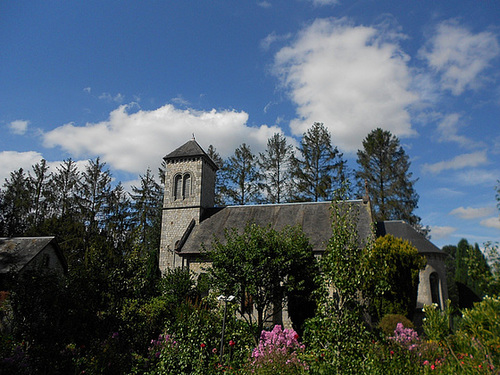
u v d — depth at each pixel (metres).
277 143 39.19
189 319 10.75
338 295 7.48
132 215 42.06
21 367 8.05
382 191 39.62
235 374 8.59
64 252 32.66
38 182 42.06
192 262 23.44
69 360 8.75
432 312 9.45
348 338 6.86
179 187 28.16
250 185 39.09
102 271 9.46
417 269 17.25
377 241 18.08
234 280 15.34
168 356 9.49
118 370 9.01
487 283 5.78
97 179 38.69
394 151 41.34
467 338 6.37
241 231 24.34
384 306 16.84
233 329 11.12
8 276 8.69
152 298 16.31
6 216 39.69
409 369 6.57
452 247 52.34
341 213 8.10
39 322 8.27
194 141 29.30
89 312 8.70
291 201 36.53
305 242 16.80
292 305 17.56
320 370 6.84
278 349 8.59
